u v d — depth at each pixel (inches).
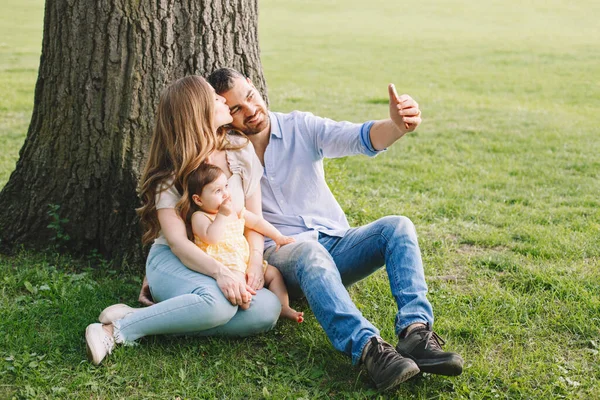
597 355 124.0
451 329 132.4
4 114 358.0
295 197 137.4
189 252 121.8
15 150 277.0
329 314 114.7
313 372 117.1
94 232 160.7
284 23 1074.7
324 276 117.6
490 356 123.6
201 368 117.4
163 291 124.4
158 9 149.6
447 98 476.1
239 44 159.3
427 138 331.9
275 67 650.8
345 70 637.3
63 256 160.1
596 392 112.4
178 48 152.8
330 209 139.8
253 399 110.5
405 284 118.4
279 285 129.0
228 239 125.3
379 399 109.2
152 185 125.6
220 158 129.2
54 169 161.0
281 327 132.3
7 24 898.1
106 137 155.0
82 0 150.1
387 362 107.3
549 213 212.5
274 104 425.4
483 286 154.1
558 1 1316.4
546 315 138.3
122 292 147.4
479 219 206.4
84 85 153.9
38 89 162.4
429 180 253.1
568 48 776.9
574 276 157.5
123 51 150.9
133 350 119.6
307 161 136.0
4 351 120.5
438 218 206.4
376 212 207.6
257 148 138.4
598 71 615.8
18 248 163.8
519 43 830.5
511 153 303.6
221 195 122.6
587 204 222.2
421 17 1149.7
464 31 973.2
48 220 162.7
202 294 117.8
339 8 1273.4
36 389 110.1
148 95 152.9
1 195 168.2
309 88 511.8
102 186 157.5
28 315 133.0
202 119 123.9
